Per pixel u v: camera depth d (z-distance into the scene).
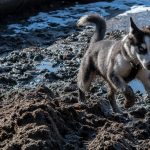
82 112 11.40
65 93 13.28
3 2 19.58
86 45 16.92
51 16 20.53
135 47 11.09
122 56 11.44
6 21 19.75
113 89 12.20
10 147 9.58
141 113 11.97
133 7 21.38
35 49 16.66
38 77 14.50
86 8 21.59
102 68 12.16
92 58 12.55
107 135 10.13
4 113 11.00
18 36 18.14
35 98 11.48
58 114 10.75
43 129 9.87
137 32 11.17
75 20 20.02
